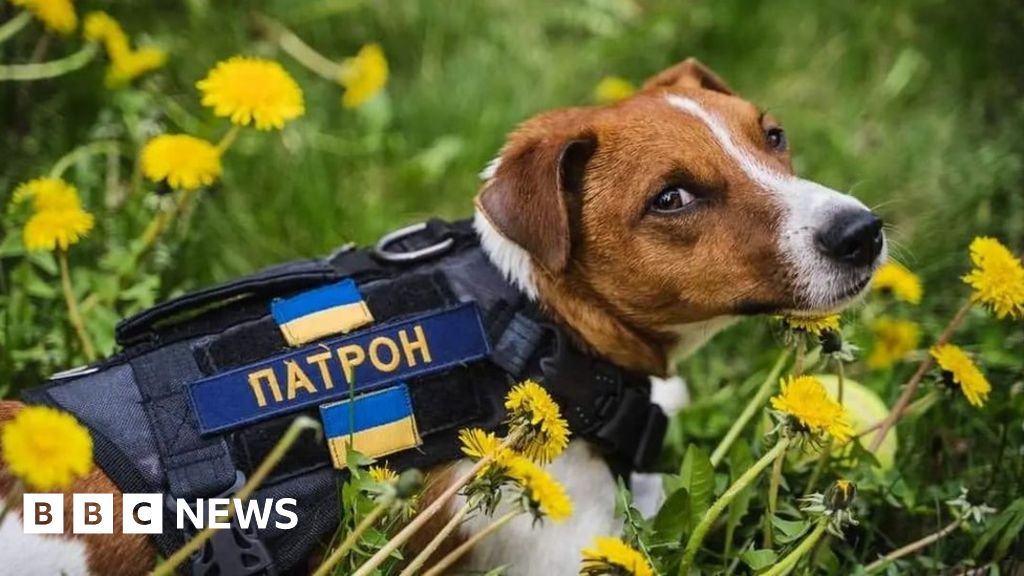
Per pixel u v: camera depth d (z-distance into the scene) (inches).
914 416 48.7
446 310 42.9
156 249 51.4
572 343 44.1
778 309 43.5
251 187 57.3
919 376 45.8
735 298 43.6
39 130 56.3
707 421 50.0
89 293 50.4
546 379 43.3
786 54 64.6
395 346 42.5
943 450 48.4
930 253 54.9
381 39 64.3
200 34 60.4
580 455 44.1
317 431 40.9
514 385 42.8
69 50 57.4
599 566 40.1
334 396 42.1
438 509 40.8
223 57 60.1
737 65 64.4
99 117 56.2
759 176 43.8
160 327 43.6
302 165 58.0
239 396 41.8
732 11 65.2
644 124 44.4
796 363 44.7
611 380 44.2
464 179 59.9
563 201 43.4
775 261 43.1
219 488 41.4
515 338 43.3
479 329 42.9
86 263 51.8
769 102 63.1
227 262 54.7
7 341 48.4
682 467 43.5
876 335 50.1
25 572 40.9
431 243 44.8
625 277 44.1
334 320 42.6
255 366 41.9
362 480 40.4
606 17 66.0
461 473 42.7
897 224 57.2
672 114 44.7
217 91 48.2
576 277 44.4
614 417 44.1
